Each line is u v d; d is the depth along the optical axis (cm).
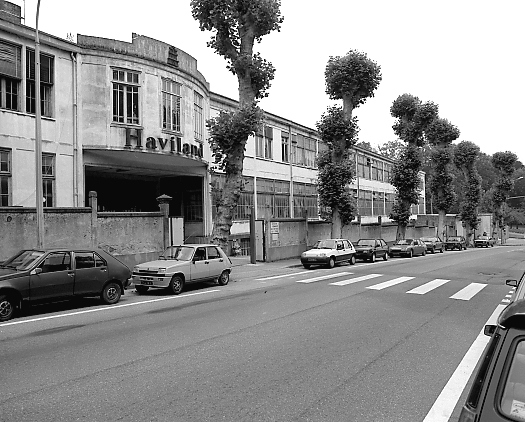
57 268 1079
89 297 1261
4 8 1777
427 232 5912
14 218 1408
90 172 2400
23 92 1794
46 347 748
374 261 2825
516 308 248
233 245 2977
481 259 3036
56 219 1502
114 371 621
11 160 1759
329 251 2339
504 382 229
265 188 3497
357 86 2908
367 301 1241
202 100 2580
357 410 492
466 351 738
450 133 4812
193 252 1497
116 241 1680
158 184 2861
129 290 1470
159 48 2159
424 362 675
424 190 7550
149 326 913
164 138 2156
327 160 3019
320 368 640
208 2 1833
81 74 1967
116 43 2023
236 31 1903
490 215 7438
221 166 1934
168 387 558
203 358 686
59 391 543
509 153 6344
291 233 2833
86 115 1970
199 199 2742
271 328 897
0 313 962
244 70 1902
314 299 1273
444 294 1384
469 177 5812
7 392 540
